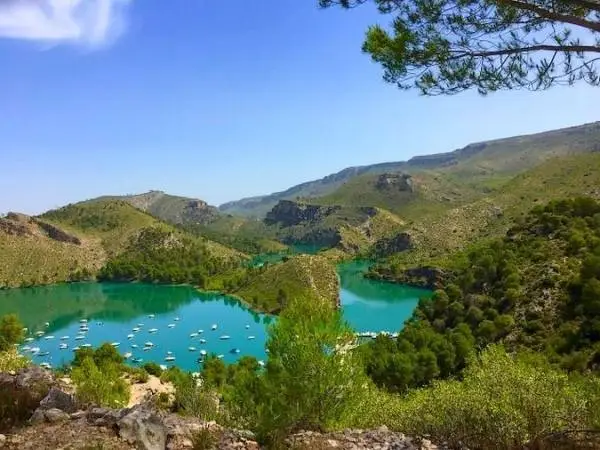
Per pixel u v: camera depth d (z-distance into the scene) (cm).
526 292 7281
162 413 1180
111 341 12038
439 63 1223
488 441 1159
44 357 10762
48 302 18425
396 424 1561
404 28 1236
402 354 5725
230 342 11788
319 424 1282
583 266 6469
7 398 1227
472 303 8012
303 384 1316
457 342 6519
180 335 12550
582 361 4881
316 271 17312
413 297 16688
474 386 1480
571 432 1102
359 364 1428
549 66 1150
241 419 1323
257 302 15950
